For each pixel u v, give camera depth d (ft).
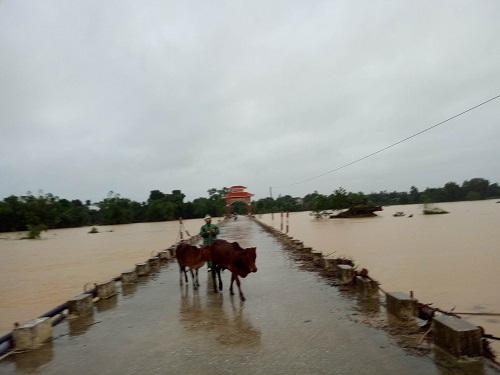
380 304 23.48
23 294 52.60
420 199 384.47
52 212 299.79
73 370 16.05
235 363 15.62
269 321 21.15
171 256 55.36
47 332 20.01
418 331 17.80
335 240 88.58
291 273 36.50
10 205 274.36
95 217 354.13
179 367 15.58
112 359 16.99
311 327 19.63
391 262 55.57
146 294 30.68
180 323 21.90
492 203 341.82
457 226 113.60
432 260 55.67
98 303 28.30
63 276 66.39
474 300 34.17
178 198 343.26
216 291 29.78
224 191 367.25
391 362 14.67
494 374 13.23
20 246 151.84
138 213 345.51
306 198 379.14
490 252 60.54
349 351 16.05
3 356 18.20
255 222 151.64
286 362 15.34
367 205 199.93
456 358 14.44
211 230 36.29
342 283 29.86
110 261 84.38
